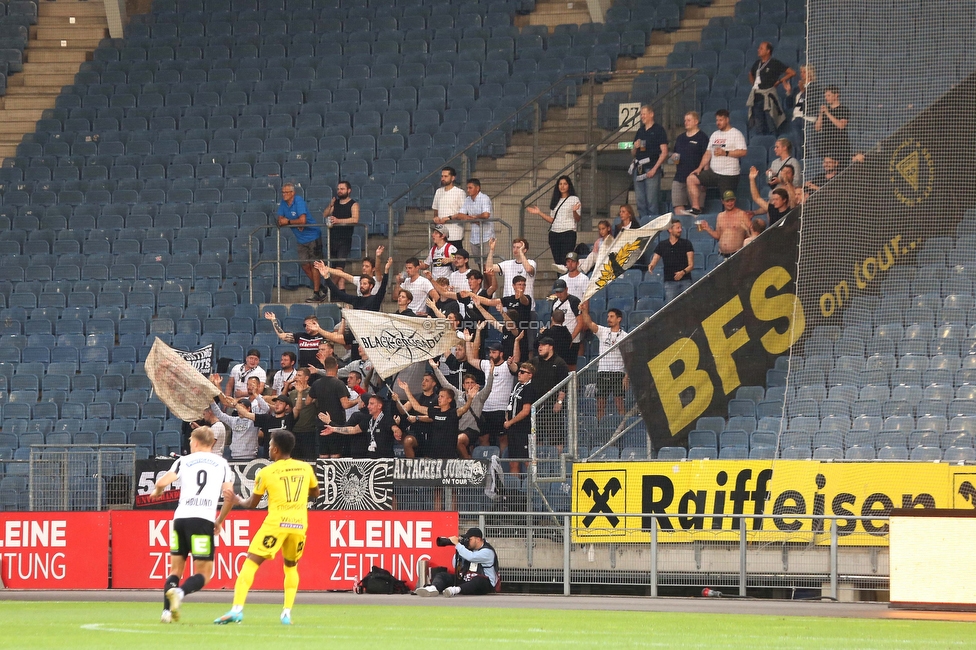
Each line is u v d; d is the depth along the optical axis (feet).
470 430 131.85
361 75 207.00
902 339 132.16
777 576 112.37
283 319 165.27
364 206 177.78
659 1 205.26
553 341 134.10
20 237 189.26
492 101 192.75
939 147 138.72
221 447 134.51
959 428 124.77
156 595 116.47
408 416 130.00
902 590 100.07
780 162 150.00
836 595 110.52
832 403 128.26
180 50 221.66
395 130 194.08
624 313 150.41
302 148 195.83
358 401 134.92
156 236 185.47
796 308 132.16
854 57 164.14
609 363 127.54
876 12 163.53
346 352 159.63
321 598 112.16
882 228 135.85
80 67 223.10
